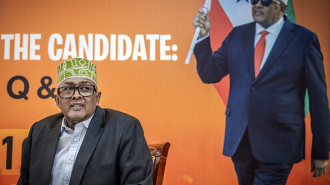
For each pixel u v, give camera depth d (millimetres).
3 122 2498
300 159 2416
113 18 2574
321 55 2467
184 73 2533
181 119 2504
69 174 1175
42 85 2525
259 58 2484
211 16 2557
